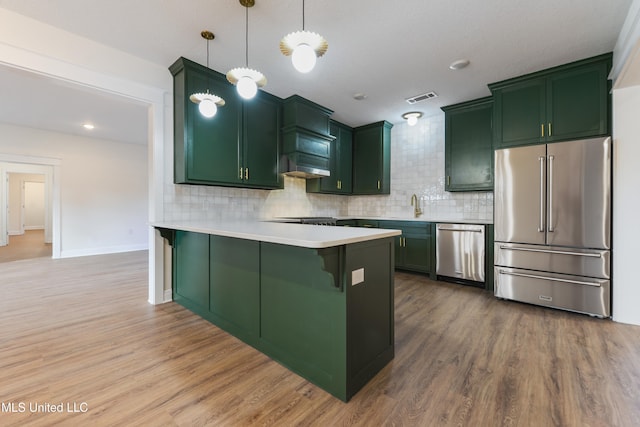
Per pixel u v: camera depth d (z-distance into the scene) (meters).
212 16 2.05
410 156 4.54
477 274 3.36
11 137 4.83
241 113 3.13
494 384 1.55
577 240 2.52
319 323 1.55
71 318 2.46
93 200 5.78
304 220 3.88
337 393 1.46
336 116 4.28
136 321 2.40
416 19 2.06
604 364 1.72
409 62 2.67
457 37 2.28
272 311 1.83
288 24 2.13
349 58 2.60
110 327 2.28
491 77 2.94
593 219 2.45
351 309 1.47
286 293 1.73
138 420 1.29
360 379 1.53
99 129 5.18
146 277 3.90
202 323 2.37
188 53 2.55
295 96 3.44
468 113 3.67
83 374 1.64
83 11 1.99
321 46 1.57
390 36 2.26
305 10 1.97
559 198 2.60
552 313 2.58
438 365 1.74
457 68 2.77
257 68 2.80
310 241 1.28
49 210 7.23
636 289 2.31
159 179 2.77
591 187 2.46
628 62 1.94
